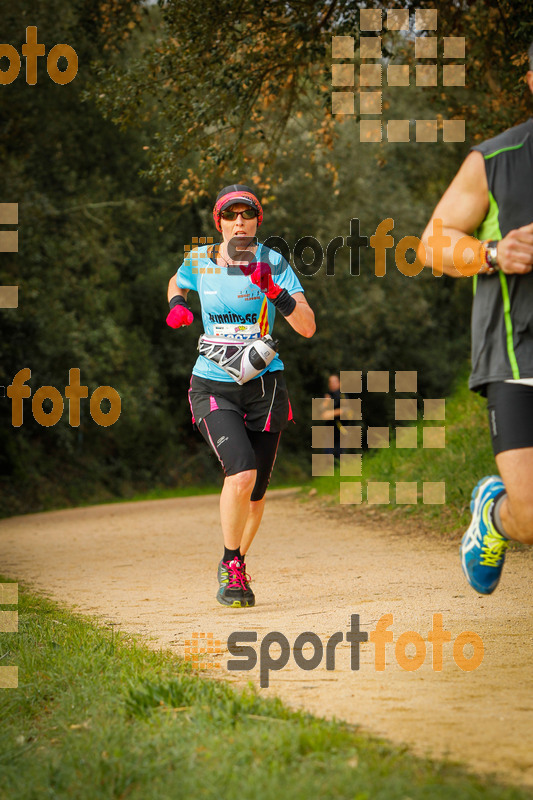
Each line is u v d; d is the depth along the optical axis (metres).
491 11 16.20
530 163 4.98
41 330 39.28
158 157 17.44
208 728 4.54
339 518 17.69
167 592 10.30
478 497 5.44
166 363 52.81
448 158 38.09
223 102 17.11
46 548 16.73
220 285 8.83
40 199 36.53
